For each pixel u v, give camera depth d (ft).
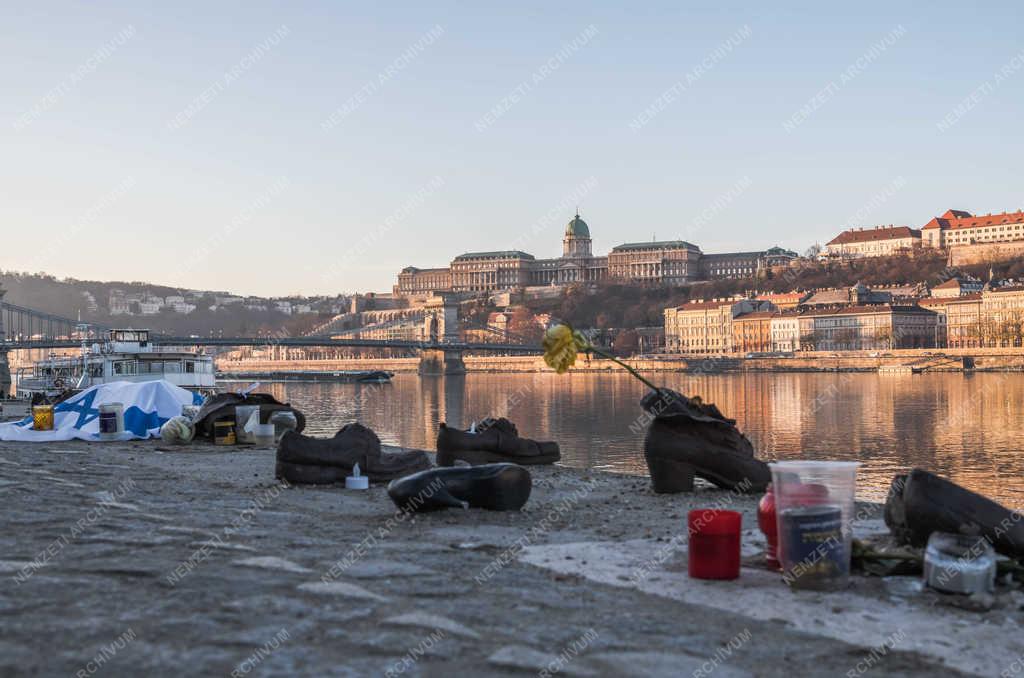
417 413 350.43
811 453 213.46
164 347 294.05
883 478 161.48
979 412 323.57
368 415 339.77
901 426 278.05
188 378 255.70
